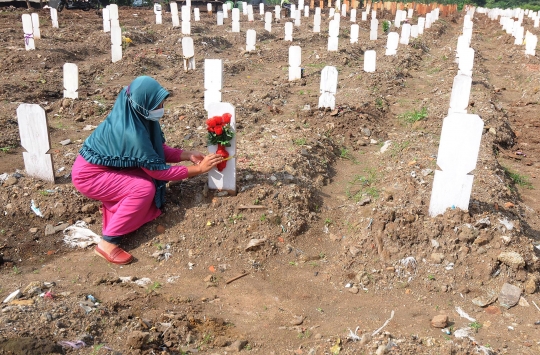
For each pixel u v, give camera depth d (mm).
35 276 4418
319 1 43281
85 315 3602
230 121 5117
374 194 5992
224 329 3783
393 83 12578
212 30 23047
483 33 29188
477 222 4797
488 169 6781
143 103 4602
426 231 4781
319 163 6977
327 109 9281
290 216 5234
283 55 16953
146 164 4688
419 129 9031
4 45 15508
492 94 12281
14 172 6094
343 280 4516
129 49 16094
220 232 4980
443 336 3705
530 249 4727
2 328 3291
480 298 4258
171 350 3465
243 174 5758
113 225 4727
